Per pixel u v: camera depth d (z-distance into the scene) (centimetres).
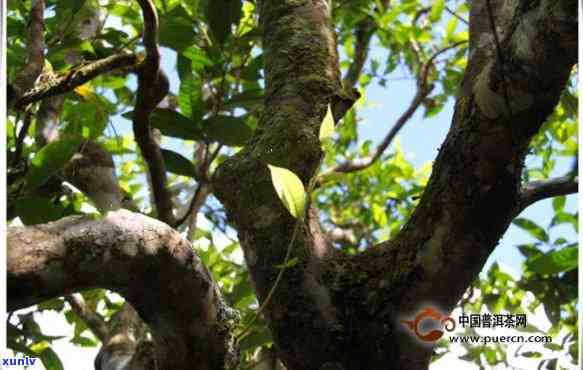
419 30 341
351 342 157
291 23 198
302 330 158
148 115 186
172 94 290
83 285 135
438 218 154
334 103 184
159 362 159
